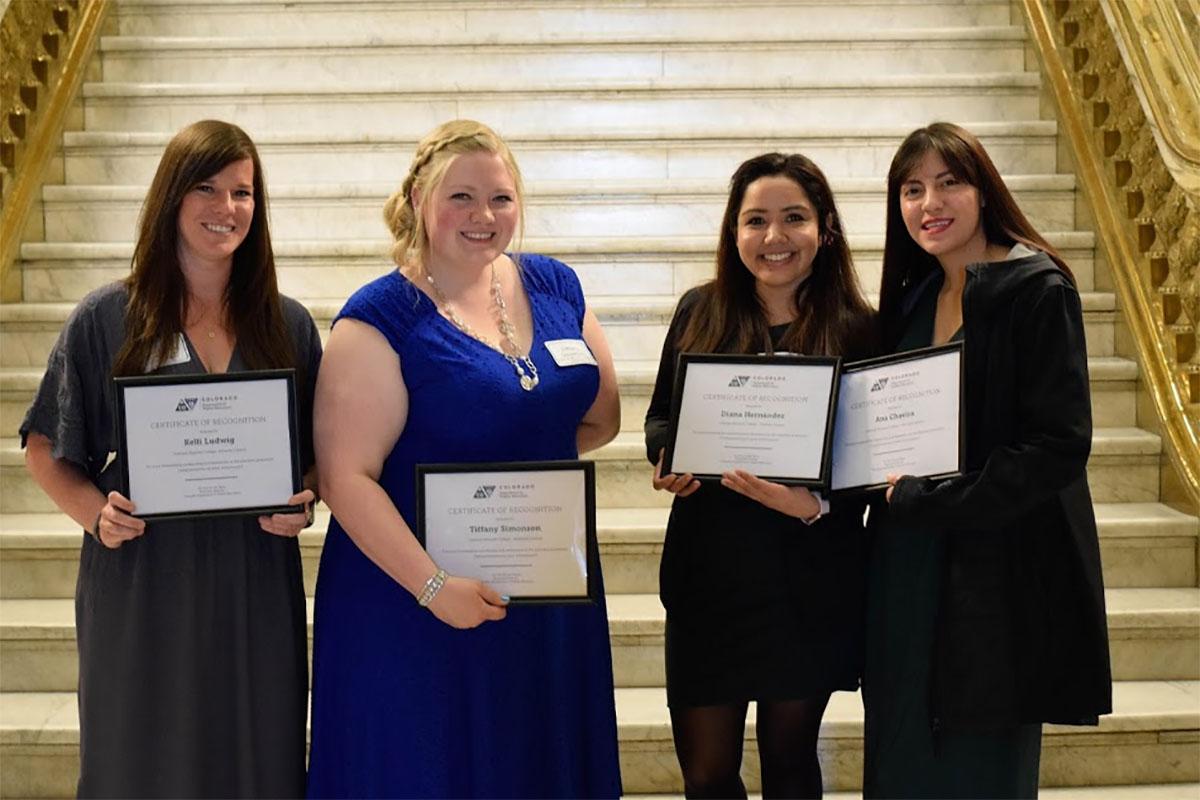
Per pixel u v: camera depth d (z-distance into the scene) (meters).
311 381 2.52
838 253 2.57
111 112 4.97
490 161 2.31
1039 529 2.34
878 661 2.47
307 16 5.35
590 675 2.45
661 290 4.48
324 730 2.39
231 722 2.38
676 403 2.46
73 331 2.37
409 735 2.32
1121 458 3.87
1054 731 3.14
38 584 3.59
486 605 2.23
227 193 2.33
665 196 4.65
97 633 2.35
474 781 2.35
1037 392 2.27
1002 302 2.31
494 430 2.31
